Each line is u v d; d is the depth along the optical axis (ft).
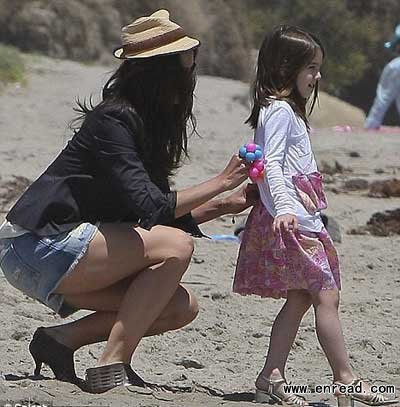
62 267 56.49
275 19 392.27
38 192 57.26
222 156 172.04
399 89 240.94
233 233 113.50
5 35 315.78
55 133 195.83
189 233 59.88
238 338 76.02
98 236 56.44
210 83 297.12
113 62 329.52
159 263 57.06
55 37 321.52
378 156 184.24
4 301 82.07
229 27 357.82
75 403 54.08
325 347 56.29
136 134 55.88
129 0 341.41
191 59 57.26
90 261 56.44
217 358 71.36
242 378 65.92
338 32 393.09
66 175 56.85
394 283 95.25
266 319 81.00
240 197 58.18
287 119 55.93
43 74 269.03
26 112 219.61
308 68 56.80
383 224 119.96
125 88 56.49
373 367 70.03
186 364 68.90
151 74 56.29
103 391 57.26
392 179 152.87
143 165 56.65
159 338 74.90
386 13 417.08
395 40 253.65
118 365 57.31
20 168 149.69
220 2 361.30
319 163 171.83
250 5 398.83
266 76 57.11
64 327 59.93
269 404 56.85
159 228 57.62
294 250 55.88
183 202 55.06
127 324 57.26
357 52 395.34
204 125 221.87
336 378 56.65
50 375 62.90
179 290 59.82
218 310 82.38
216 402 56.75
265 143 55.77
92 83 265.34
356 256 105.09
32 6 321.52
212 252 103.71
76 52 323.98
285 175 56.08
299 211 55.88
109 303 58.75
